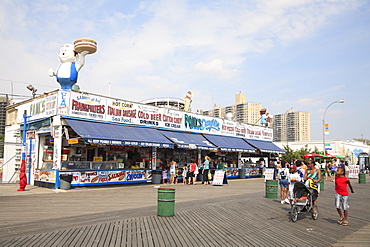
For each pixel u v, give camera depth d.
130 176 19.97
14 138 21.89
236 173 29.62
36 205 11.73
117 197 14.34
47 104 17.86
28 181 19.34
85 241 6.97
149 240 7.20
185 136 23.97
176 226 8.63
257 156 36.12
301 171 11.95
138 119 21.16
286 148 50.28
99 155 20.75
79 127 16.92
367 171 47.12
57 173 16.64
